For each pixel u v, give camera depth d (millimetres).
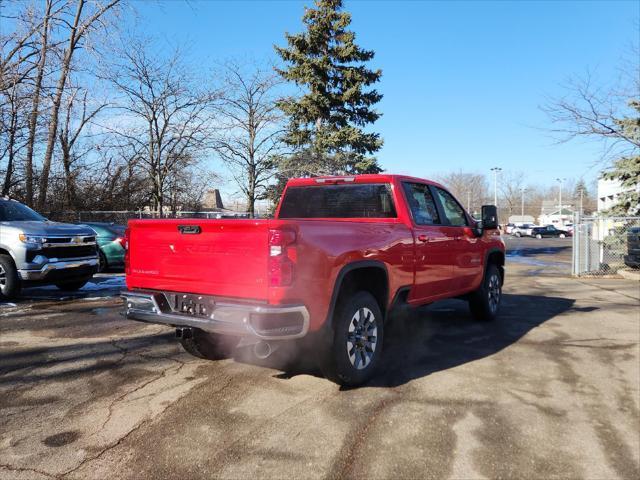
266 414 3670
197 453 3090
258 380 4402
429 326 6691
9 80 14039
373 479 2811
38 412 3699
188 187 24891
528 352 5383
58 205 19453
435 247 5473
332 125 20625
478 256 6594
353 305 4199
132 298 4402
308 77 20094
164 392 4102
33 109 14906
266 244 3605
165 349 5387
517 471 2910
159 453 3090
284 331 3611
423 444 3217
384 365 4898
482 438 3311
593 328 6543
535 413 3727
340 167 19922
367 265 4301
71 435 3330
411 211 5320
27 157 15969
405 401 3939
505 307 8164
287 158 18250
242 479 2807
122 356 5113
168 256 4195
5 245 8188
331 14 20375
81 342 5680
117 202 21984
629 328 6531
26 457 3041
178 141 17281
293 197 5945
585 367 4852
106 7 15641
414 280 5090
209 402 3891
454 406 3844
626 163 13898
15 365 4812
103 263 13070
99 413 3680
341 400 3951
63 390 4145
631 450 3176
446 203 6199
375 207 5367
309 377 4500
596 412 3760
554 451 3150
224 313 3730
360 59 21156
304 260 3707
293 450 3129
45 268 8258
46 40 15047
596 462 3025
